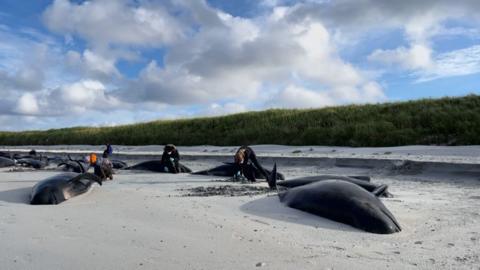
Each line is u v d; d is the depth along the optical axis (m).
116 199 8.63
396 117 26.69
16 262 4.61
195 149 28.89
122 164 17.75
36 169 16.95
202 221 6.60
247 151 12.70
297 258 4.82
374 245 5.48
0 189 10.10
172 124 39.31
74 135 44.34
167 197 8.95
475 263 4.73
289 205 7.64
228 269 4.41
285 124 30.88
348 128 26.14
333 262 4.69
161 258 4.75
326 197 7.07
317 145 25.66
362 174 14.20
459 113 24.45
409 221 6.81
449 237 5.90
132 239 5.52
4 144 49.03
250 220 6.77
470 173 12.46
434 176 12.95
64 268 4.43
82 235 5.71
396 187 11.22
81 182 9.52
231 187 10.88
